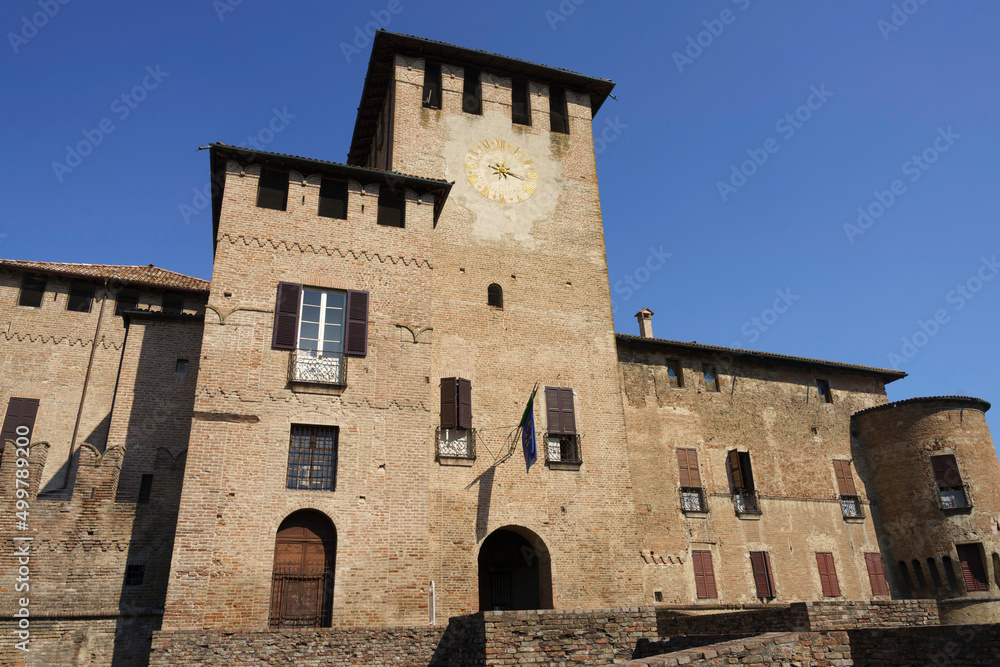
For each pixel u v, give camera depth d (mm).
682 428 30781
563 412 25188
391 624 19078
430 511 22094
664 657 11891
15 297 28344
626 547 23906
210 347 20453
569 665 15688
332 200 24062
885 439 33375
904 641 14180
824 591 30125
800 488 31875
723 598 28219
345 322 22031
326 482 20203
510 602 24625
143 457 24812
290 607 18812
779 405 33312
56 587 20047
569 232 28516
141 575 21125
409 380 21969
